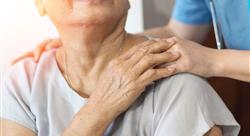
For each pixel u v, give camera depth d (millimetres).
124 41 950
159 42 923
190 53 940
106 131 899
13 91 992
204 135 854
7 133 972
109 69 890
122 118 897
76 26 876
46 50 1077
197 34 1503
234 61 1006
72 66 955
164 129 856
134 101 895
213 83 1561
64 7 867
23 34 1289
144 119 891
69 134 870
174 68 902
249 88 1515
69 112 945
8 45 1279
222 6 1208
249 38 1182
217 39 1295
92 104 877
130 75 864
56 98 956
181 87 888
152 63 881
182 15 1453
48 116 948
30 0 1270
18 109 979
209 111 872
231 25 1220
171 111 866
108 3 863
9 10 1271
